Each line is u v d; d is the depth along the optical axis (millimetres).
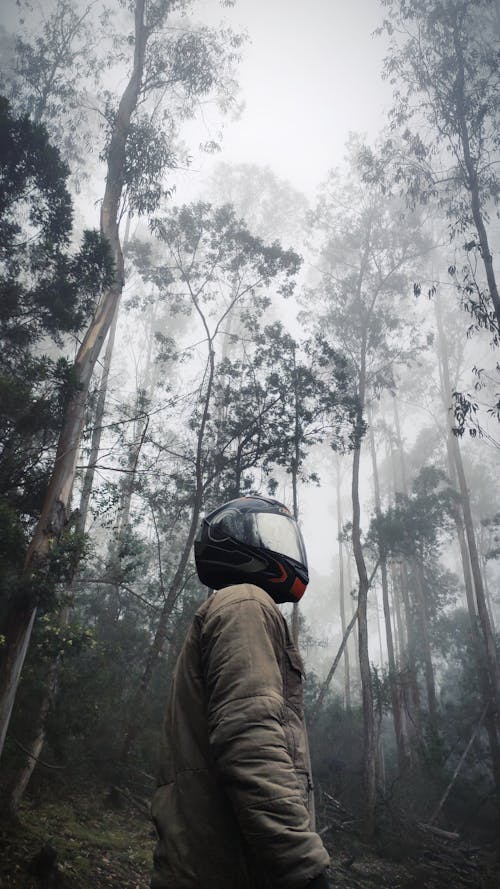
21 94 24656
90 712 12148
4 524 10383
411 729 30719
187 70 20016
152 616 19531
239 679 1018
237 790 932
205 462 20328
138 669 19547
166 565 24000
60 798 12797
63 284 12695
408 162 20812
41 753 12828
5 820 9844
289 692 1136
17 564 10719
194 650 1188
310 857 868
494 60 19766
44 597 10094
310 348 23234
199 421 21531
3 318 12617
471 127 19500
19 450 12188
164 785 1102
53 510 11141
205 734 1101
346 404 21781
